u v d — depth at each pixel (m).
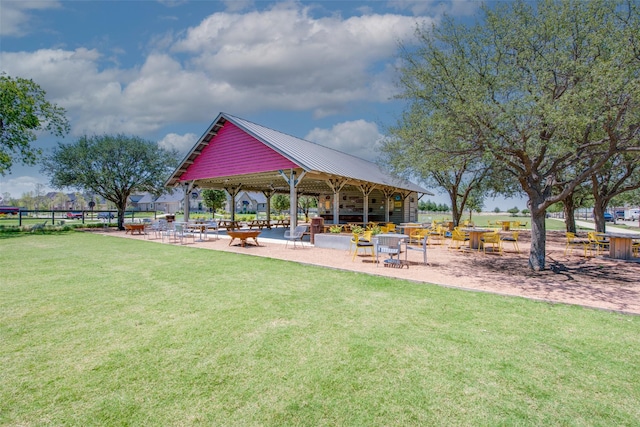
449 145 7.91
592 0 6.54
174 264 8.57
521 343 3.70
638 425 2.33
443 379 2.92
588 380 2.93
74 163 21.05
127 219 31.86
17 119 18.62
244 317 4.50
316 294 5.71
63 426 2.28
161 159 23.58
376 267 8.35
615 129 6.36
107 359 3.26
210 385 2.80
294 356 3.35
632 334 3.99
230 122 15.70
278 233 19.06
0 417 2.37
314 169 12.56
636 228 25.98
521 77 7.31
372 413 2.44
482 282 6.79
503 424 2.33
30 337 3.79
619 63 5.95
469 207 27.45
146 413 2.43
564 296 5.75
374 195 24.78
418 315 4.63
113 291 5.82
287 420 2.35
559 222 38.12
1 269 7.79
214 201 35.38
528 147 7.30
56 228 20.30
